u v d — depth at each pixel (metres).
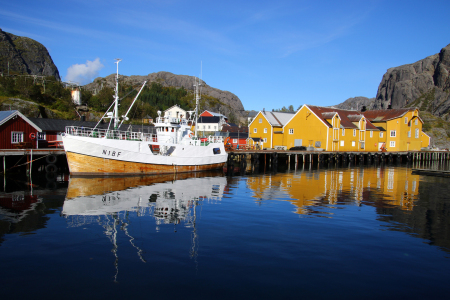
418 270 9.09
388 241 11.48
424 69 183.25
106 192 19.80
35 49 169.00
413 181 28.72
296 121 55.62
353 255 10.06
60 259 9.34
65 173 28.19
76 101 64.62
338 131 53.66
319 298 7.46
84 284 7.89
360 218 14.69
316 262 9.45
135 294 7.48
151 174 28.27
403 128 63.28
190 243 10.86
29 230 11.95
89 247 10.32
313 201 18.62
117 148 25.84
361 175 33.34
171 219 13.96
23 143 29.12
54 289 7.64
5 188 20.53
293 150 48.94
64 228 12.28
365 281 8.34
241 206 16.91
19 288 7.65
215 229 12.55
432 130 103.75
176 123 31.45
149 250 10.16
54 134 35.34
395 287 8.08
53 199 17.38
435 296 7.68
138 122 72.12
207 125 87.75
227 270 8.80
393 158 60.75
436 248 10.88
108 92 77.94
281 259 9.61
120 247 10.38
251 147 54.81
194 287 7.84
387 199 19.64
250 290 7.75
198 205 16.95
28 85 58.00
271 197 19.66
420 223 14.05
